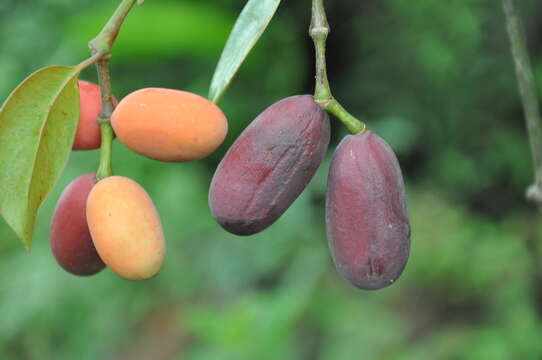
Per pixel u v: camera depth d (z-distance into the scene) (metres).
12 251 0.88
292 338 0.70
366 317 0.74
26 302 0.79
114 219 0.28
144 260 0.28
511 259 0.86
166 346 0.77
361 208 0.28
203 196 0.91
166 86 1.04
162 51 0.89
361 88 1.14
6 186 0.28
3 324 0.79
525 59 0.34
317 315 0.74
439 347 0.74
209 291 0.82
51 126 0.28
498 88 1.10
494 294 0.83
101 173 0.29
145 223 0.28
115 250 0.28
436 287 0.84
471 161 1.10
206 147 0.28
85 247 0.30
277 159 0.28
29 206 0.28
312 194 0.89
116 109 0.28
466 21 1.07
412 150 1.12
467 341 0.74
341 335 0.72
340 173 0.28
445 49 1.08
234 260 0.83
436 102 1.12
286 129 0.28
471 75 1.10
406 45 1.11
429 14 1.09
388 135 0.95
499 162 1.11
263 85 1.05
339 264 0.29
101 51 0.29
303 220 0.85
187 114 0.28
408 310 0.82
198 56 0.95
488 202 1.11
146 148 0.28
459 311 0.83
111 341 0.79
